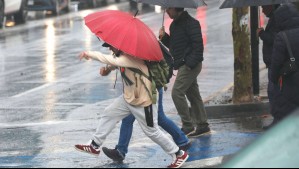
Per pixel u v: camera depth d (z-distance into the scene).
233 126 22.70
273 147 8.82
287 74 17.25
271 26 19.27
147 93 16.61
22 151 19.53
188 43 19.78
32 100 27.86
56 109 25.95
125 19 16.61
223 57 41.16
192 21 19.67
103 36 16.34
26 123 23.45
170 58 17.64
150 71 16.67
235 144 20.08
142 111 16.70
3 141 20.78
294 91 17.36
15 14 62.75
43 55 42.12
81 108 26.19
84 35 53.22
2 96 28.84
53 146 20.09
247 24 24.88
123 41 16.22
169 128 18.27
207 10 78.69
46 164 18.02
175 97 20.41
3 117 24.52
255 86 26.11
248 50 24.97
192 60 19.62
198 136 21.05
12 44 47.94
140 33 16.36
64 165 17.94
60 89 30.55
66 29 58.28
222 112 24.47
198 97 21.00
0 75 34.50
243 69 25.00
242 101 25.11
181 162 17.11
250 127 22.55
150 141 20.53
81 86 31.39
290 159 8.55
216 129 22.23
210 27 59.31
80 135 21.52
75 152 19.33
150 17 69.12
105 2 86.56
